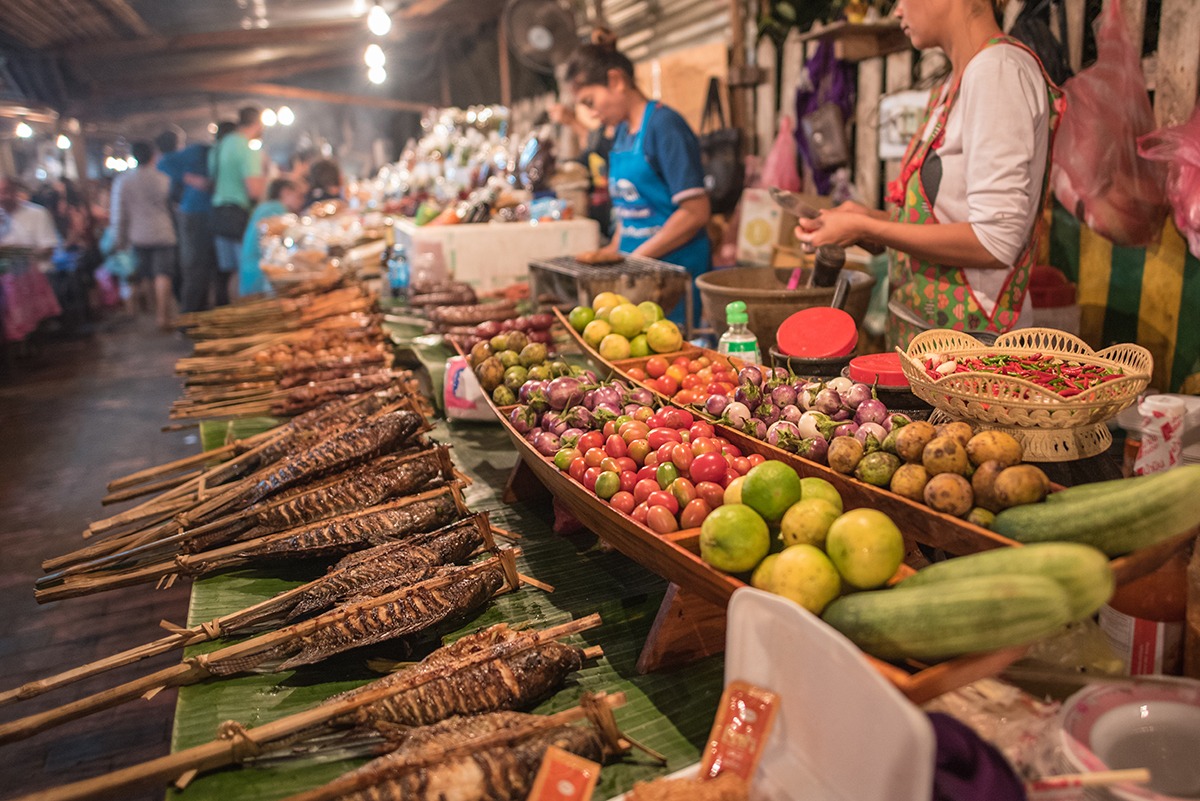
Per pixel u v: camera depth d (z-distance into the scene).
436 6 11.29
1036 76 2.27
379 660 1.68
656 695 1.54
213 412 3.36
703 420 1.98
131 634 3.76
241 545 2.06
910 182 2.62
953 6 2.36
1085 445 1.56
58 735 3.03
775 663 1.18
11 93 16.39
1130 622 1.41
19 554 4.57
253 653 1.63
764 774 1.18
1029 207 2.32
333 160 11.44
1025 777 1.14
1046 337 1.91
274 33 13.13
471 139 7.62
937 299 2.57
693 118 6.61
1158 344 3.29
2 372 9.26
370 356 3.73
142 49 13.92
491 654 1.50
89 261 13.02
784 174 5.20
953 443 1.41
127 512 2.45
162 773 1.34
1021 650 1.19
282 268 6.35
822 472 1.62
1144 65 3.29
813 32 4.84
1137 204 3.06
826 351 2.27
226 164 10.29
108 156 23.86
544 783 1.19
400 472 2.23
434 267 5.12
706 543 1.39
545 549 2.16
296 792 1.34
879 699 1.00
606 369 2.55
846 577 1.28
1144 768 1.15
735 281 3.25
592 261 3.96
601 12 8.53
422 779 1.21
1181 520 1.16
